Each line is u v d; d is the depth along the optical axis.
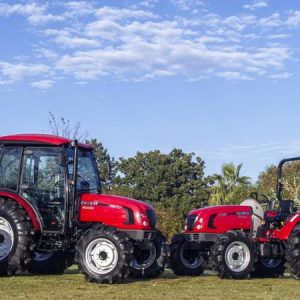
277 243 12.88
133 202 11.49
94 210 11.48
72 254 12.71
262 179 45.09
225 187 37.00
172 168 53.62
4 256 11.27
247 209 13.36
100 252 10.71
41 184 11.70
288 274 14.49
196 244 13.13
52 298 8.67
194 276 13.06
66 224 11.48
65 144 11.74
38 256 12.57
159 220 30.81
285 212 13.07
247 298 9.13
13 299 8.52
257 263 13.29
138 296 9.05
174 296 9.17
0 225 11.41
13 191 11.72
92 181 12.29
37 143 11.74
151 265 11.91
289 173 42.88
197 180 53.66
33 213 11.55
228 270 12.18
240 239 12.38
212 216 13.12
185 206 48.16
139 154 55.34
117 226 11.31
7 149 11.90
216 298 9.06
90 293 9.30
